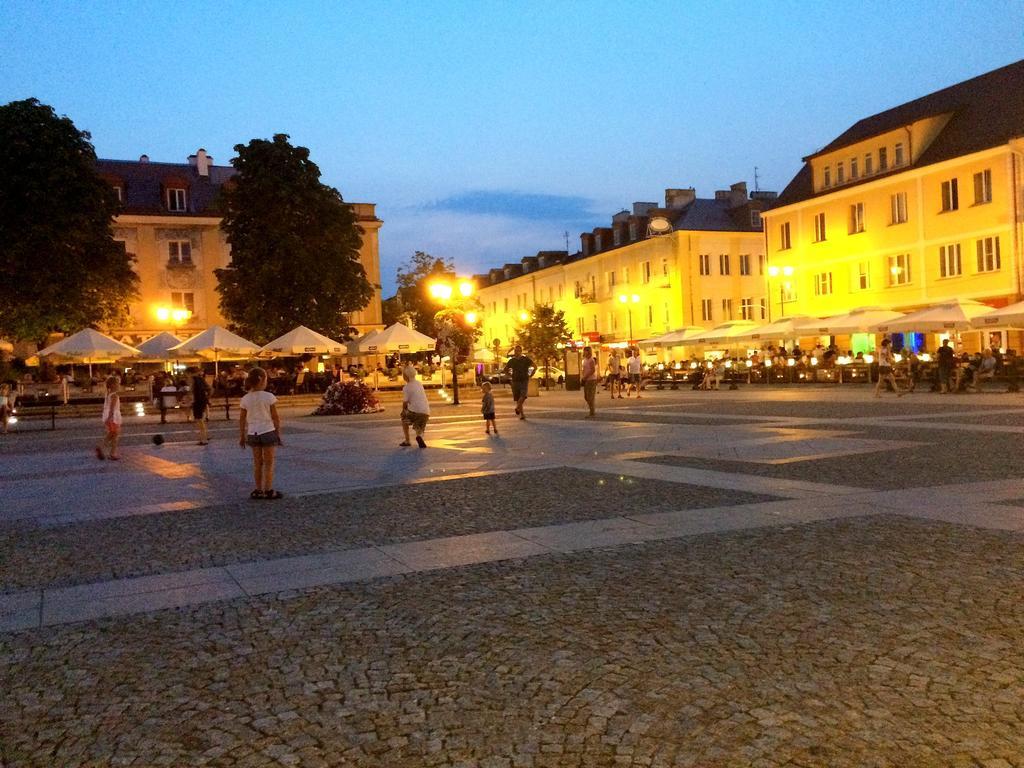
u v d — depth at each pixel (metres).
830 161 45.09
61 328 36.94
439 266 73.38
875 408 20.69
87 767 3.31
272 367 40.28
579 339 70.19
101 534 8.26
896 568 5.74
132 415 30.83
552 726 3.52
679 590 5.45
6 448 18.95
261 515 8.99
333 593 5.75
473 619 5.02
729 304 58.12
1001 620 4.58
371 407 28.77
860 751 3.19
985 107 38.31
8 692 4.14
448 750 3.34
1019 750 3.16
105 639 4.93
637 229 62.66
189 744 3.48
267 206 39.69
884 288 41.44
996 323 27.06
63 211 36.06
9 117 35.78
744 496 8.88
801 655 4.19
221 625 5.12
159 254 49.62
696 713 3.58
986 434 13.63
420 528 7.89
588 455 13.16
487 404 17.84
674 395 33.06
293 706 3.83
